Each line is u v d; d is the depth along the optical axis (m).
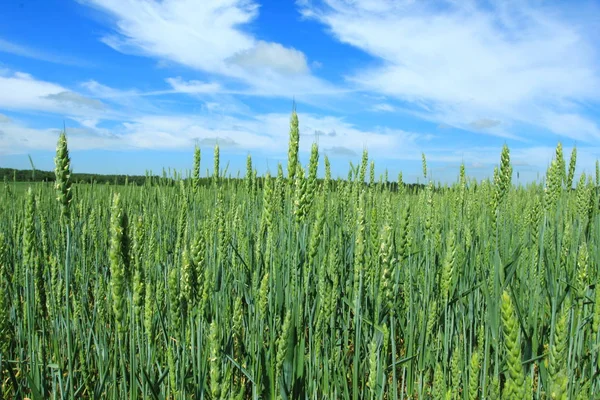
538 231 0.74
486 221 0.92
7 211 1.42
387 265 0.48
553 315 0.54
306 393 0.51
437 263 0.76
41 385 0.52
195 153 1.05
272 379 0.44
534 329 0.58
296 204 0.56
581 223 0.93
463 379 0.51
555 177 0.70
